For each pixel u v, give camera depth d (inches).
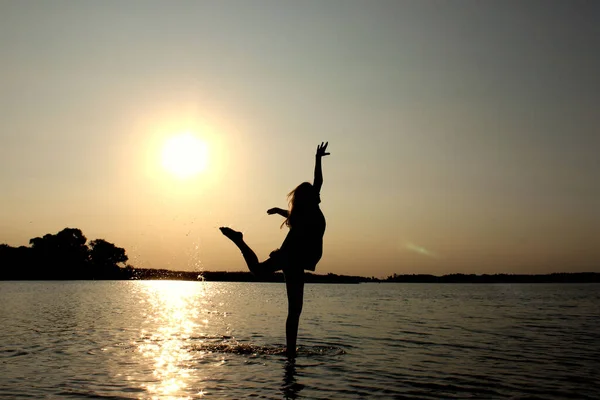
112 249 3565.5
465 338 668.7
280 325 814.5
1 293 2011.6
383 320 935.7
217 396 351.6
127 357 494.9
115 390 365.7
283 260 498.9
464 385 389.4
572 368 458.9
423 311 1207.6
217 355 508.7
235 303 1519.4
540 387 385.4
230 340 621.0
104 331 712.4
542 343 622.2
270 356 505.0
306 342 612.7
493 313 1147.9
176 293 2439.7
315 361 480.1
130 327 767.7
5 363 462.9
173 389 369.4
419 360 493.0
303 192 503.8
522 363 482.6
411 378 410.6
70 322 841.5
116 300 1614.2
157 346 566.9
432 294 2694.4
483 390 375.2
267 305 1419.8
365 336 680.4
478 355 527.2
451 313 1141.1
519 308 1350.9
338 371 434.6
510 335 705.0
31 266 4308.6
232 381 394.6
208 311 1141.7
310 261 504.1
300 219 500.1
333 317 996.6
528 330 773.3
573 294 2630.4
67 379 399.2
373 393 362.6
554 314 1114.7
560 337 684.1
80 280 4485.7
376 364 468.8
